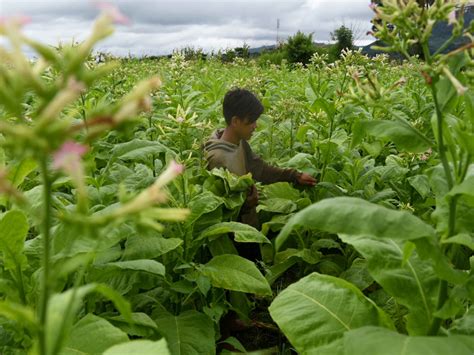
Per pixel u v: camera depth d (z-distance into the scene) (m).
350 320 2.21
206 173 3.78
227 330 3.48
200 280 2.84
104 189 3.12
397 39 2.07
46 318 1.38
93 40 1.26
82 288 1.39
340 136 4.66
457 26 1.98
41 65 1.30
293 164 4.55
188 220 3.01
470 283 1.90
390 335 1.63
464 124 2.09
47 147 1.18
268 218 4.45
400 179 4.69
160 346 1.51
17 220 2.11
